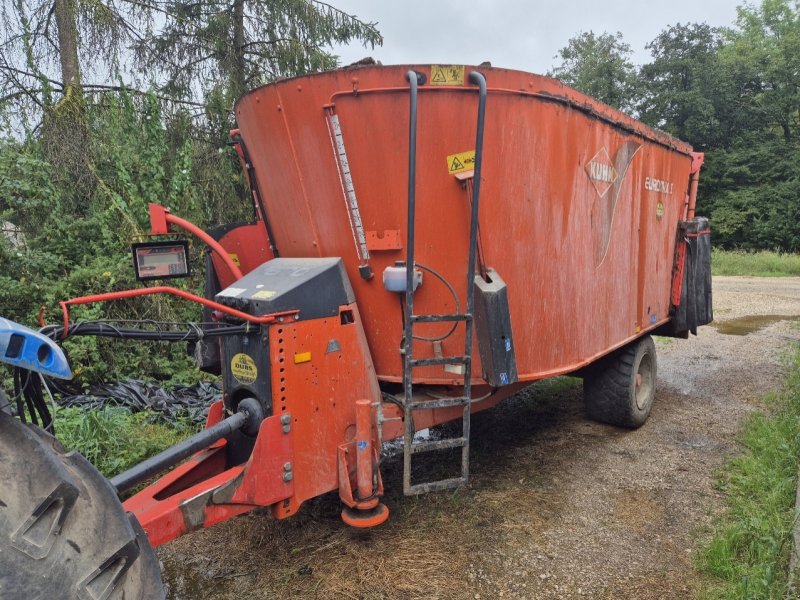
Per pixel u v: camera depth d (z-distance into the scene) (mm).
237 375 3074
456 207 3277
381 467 4527
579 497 4070
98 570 1624
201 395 6078
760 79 35688
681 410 6020
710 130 35000
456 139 3199
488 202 3338
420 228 3283
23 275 6582
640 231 5242
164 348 7277
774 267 23219
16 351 1838
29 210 6984
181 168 8484
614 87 37562
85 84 8531
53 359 1927
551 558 3326
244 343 2994
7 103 7910
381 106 3137
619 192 4629
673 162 6055
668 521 3746
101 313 6793
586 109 3832
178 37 9688
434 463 4598
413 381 3467
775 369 7656
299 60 10250
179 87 9766
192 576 3184
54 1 8297
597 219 4238
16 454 1584
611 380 5270
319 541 3479
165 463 2629
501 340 3242
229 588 3072
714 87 34500
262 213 3896
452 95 3145
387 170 3217
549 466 4594
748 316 12336
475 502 3959
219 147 9789
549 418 5789
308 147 3318
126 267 6969
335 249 3441
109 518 1726
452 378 3434
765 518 3549
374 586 3055
